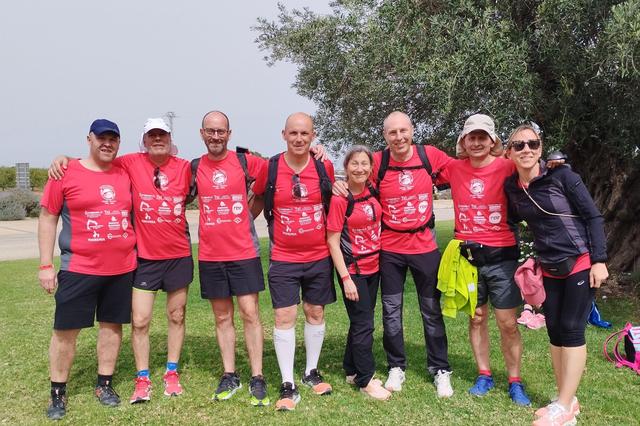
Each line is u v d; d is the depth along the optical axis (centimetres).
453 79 610
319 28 805
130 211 399
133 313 407
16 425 365
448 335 542
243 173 396
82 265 382
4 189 4119
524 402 384
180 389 416
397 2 704
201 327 604
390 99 816
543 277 362
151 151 394
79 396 414
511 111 637
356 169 386
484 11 639
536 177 350
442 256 414
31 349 528
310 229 391
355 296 395
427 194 401
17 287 877
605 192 806
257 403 390
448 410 377
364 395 405
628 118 611
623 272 771
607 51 554
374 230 402
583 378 430
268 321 632
